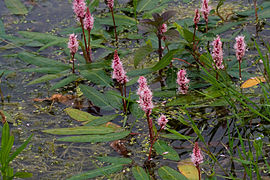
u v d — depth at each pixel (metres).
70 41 4.34
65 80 4.40
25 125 3.86
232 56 4.66
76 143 3.61
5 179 2.95
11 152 3.49
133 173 3.12
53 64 4.70
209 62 4.07
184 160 3.29
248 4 5.91
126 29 5.68
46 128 3.80
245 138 3.50
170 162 3.29
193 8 6.01
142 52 4.34
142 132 3.68
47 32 5.58
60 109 4.09
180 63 4.70
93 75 4.45
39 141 3.63
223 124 3.71
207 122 3.75
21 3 6.35
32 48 5.26
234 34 5.14
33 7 6.30
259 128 3.62
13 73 4.75
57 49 5.24
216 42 3.88
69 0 6.54
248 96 3.97
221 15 5.67
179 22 5.47
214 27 5.35
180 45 4.74
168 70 4.37
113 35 5.50
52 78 4.43
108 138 3.51
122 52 4.91
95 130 3.63
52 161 3.39
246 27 5.32
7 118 3.93
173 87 4.23
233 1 6.08
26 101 4.23
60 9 6.24
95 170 3.16
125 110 3.99
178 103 3.96
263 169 3.13
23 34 5.33
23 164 3.36
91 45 5.01
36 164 3.36
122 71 3.74
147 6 6.09
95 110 4.06
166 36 4.30
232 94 3.74
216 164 3.22
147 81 4.43
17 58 5.05
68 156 3.44
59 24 5.79
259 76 4.23
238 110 3.84
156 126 3.73
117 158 3.30
